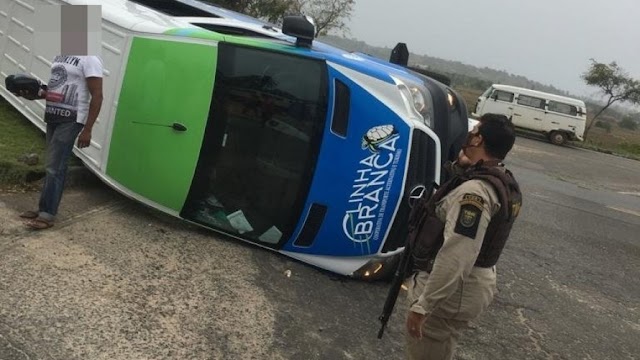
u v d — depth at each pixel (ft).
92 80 14.42
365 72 15.61
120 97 16.40
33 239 14.20
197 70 15.92
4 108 22.30
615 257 26.81
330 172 15.53
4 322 11.01
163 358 11.21
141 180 16.42
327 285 15.98
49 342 10.79
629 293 21.99
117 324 11.82
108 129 16.62
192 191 16.20
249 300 14.08
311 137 15.55
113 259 14.25
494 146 9.31
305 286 15.57
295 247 16.38
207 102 15.87
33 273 12.79
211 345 12.00
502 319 17.02
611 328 18.19
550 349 15.80
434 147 16.02
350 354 13.07
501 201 9.04
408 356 10.34
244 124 15.85
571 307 19.20
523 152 69.41
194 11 21.39
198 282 14.25
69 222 15.60
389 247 15.97
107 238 15.24
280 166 15.80
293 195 15.81
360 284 16.57
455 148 17.89
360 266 16.28
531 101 92.17
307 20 16.52
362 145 15.38
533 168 56.24
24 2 20.16
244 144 15.92
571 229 30.50
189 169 16.07
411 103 15.72
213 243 16.52
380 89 15.55
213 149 15.97
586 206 38.91
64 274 13.07
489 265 9.55
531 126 92.43
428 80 17.98
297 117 15.60
